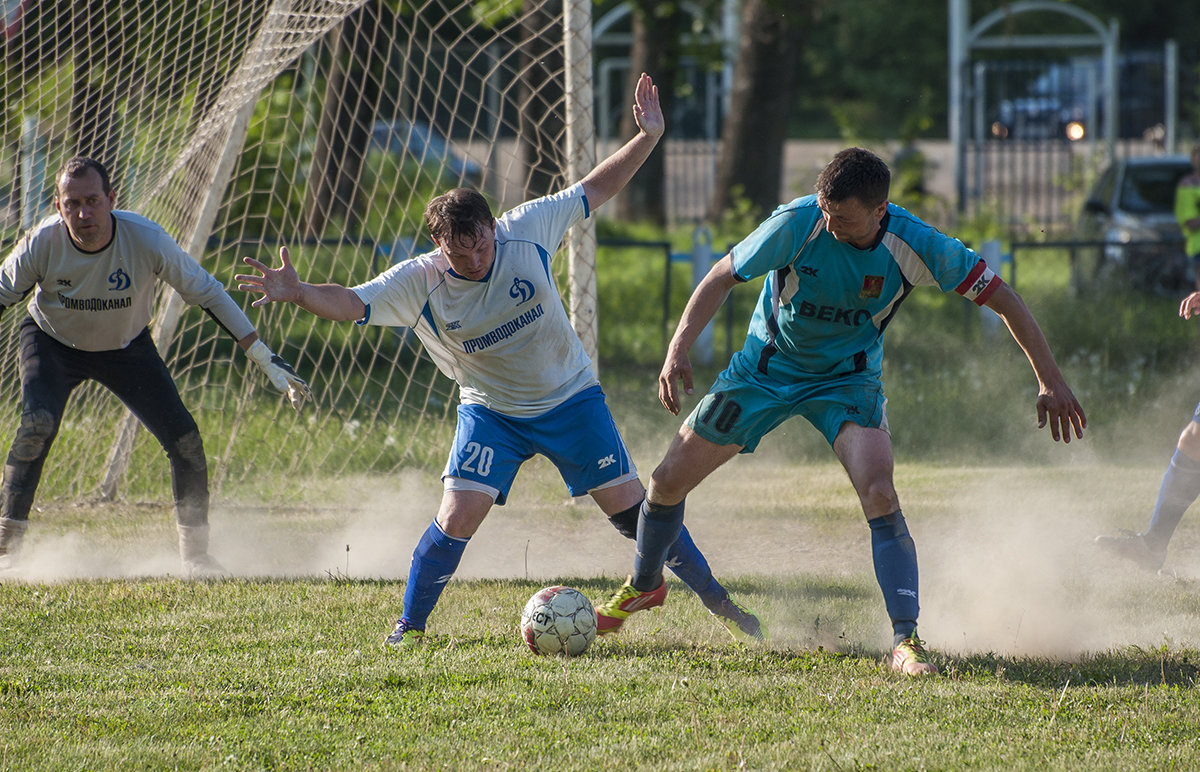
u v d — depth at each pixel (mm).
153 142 20359
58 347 14305
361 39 31656
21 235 19688
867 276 10000
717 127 75875
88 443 19672
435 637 11336
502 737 8508
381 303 10719
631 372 31688
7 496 14445
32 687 9625
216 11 19906
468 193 10555
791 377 10578
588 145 18047
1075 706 9102
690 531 16844
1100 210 41219
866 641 11328
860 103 116438
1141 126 77438
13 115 20469
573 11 17859
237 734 8570
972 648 11055
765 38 51125
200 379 24578
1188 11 109562
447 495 11258
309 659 10531
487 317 10883
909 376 29641
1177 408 26078
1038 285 38906
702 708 9117
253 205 33500
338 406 23125
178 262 13500
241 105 18281
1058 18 102938
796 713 9000
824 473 21641
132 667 10305
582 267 17906
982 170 65500
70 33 20453
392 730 8664
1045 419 10086
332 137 24797
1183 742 8297
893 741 8367
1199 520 16953
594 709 9125
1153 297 36906
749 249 10156
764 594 13078
